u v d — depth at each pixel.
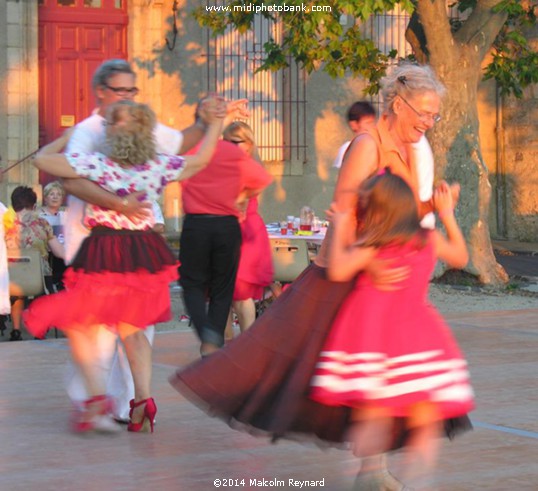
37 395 9.30
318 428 5.82
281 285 15.15
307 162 25.95
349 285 5.77
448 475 6.77
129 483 6.62
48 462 7.12
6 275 13.87
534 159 28.02
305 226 15.39
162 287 7.55
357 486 6.01
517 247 26.97
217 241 9.85
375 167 6.28
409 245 5.60
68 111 24.03
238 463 7.08
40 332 7.44
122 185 7.35
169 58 24.55
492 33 19.52
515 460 7.15
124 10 24.36
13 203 14.62
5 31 22.89
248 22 20.22
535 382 9.98
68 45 24.02
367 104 11.47
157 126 7.86
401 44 26.53
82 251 7.44
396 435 5.66
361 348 5.51
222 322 9.98
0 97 22.95
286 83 25.72
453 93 19.41
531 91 27.98
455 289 19.02
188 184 9.94
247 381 5.94
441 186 6.23
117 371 8.23
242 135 10.55
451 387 5.55
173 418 8.40
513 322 14.11
